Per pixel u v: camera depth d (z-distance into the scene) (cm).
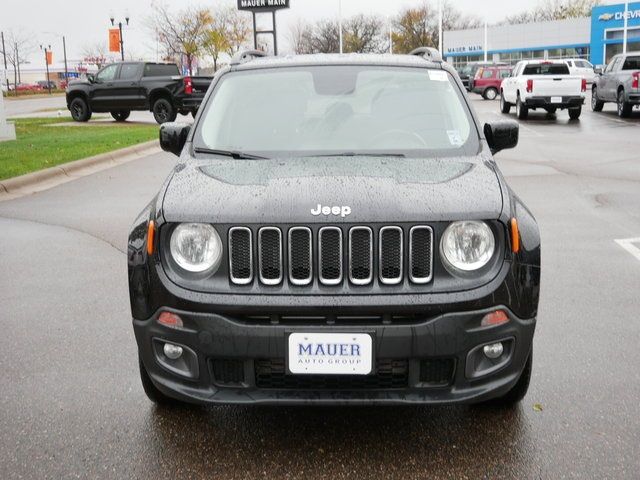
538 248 338
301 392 326
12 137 1791
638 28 6612
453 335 315
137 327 340
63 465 334
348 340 313
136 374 436
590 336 488
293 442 353
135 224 365
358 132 431
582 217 878
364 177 357
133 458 340
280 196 333
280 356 317
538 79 2416
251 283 321
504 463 330
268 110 451
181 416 381
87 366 448
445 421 372
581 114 2684
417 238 321
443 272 321
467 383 324
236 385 329
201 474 326
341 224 318
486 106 3347
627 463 329
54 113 3266
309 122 440
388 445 349
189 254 328
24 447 350
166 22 5059
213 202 334
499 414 378
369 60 495
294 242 321
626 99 2409
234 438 358
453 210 323
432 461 334
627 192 1047
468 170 376
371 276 319
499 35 7775
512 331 326
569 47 7344
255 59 514
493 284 321
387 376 326
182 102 2433
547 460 332
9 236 813
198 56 5109
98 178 1246
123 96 2498
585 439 351
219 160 410
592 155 1489
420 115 444
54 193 1096
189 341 323
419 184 348
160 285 328
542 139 1825
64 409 390
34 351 474
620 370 432
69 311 555
